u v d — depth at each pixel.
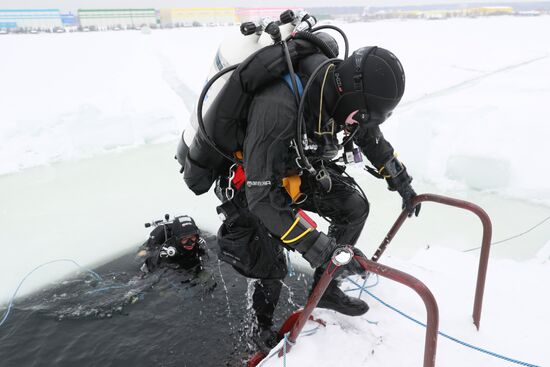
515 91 5.55
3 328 2.10
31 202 3.68
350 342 1.42
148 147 5.14
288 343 1.35
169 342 1.97
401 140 3.93
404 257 2.58
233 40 1.26
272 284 1.62
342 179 1.48
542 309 1.61
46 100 5.66
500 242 2.65
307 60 1.08
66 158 4.71
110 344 1.97
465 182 3.47
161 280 2.51
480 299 1.46
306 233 1.07
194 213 3.46
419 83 6.89
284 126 1.00
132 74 7.18
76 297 2.37
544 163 3.28
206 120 1.21
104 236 3.11
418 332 1.48
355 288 1.73
